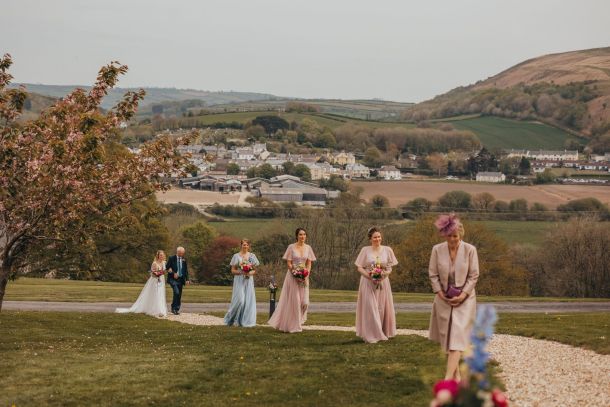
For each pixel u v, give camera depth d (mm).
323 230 81875
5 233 22828
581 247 77812
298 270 21375
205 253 90875
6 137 22062
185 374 15672
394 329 19422
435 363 15789
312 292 46250
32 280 51688
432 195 142750
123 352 18812
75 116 22641
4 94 22641
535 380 13750
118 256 64938
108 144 36656
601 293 77625
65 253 24656
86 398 13891
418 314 29906
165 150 24078
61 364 16969
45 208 21812
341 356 16922
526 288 74250
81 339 21625
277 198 149625
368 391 13859
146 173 23703
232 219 124938
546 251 81375
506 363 15391
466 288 13008
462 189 151625
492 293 72500
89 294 38219
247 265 23641
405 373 14930
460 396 7262
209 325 24781
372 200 130125
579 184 162750
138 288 43812
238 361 16875
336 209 96312
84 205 22469
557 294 80000
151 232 64438
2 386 14781
